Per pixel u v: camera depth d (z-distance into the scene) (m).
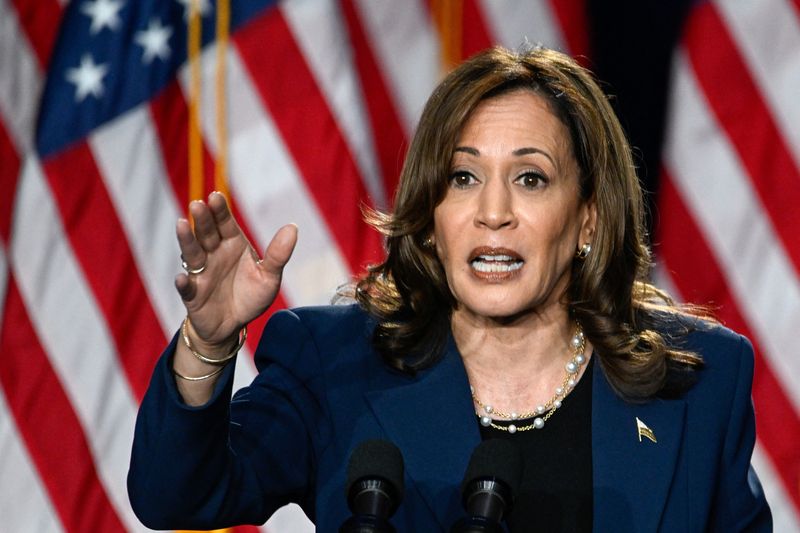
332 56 14.99
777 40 15.20
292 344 6.77
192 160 14.87
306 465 6.50
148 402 5.68
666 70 15.22
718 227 15.15
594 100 6.64
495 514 4.87
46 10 14.91
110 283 14.75
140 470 5.70
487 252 6.23
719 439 6.54
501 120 6.30
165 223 14.86
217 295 5.48
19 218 14.70
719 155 15.17
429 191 6.43
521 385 6.64
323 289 14.78
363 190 14.93
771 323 15.12
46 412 14.66
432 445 6.33
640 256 6.86
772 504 15.08
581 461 6.40
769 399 15.14
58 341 14.70
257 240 14.79
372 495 4.89
